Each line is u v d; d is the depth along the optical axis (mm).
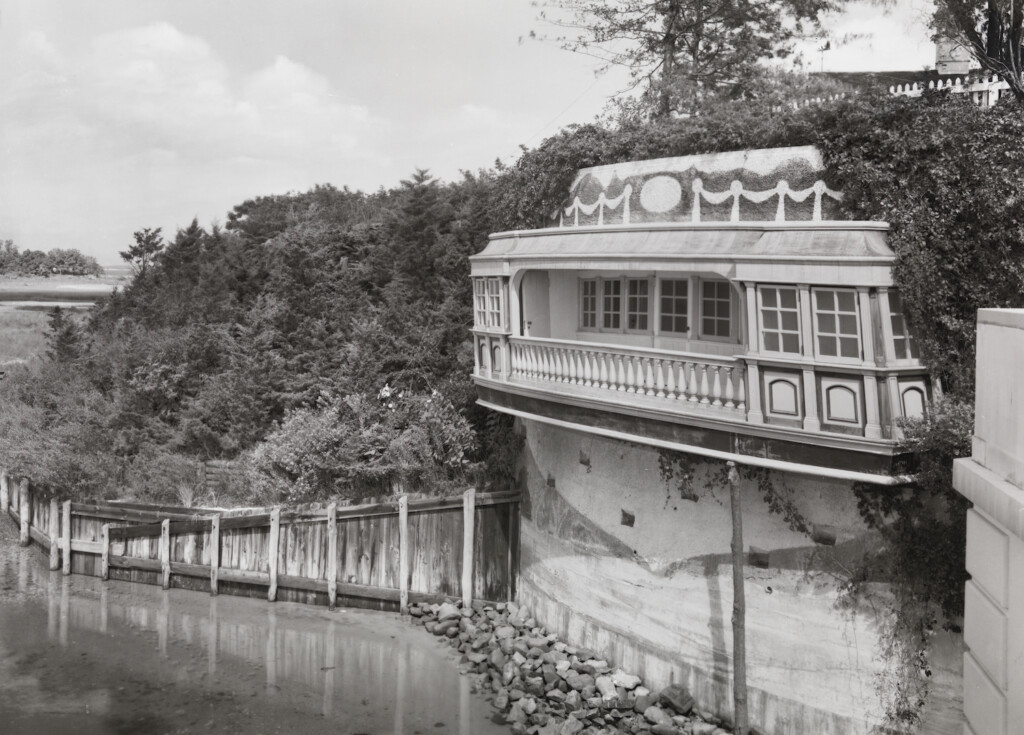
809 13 27125
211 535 27344
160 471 30938
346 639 23172
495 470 24656
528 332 21406
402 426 27375
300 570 26219
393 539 24938
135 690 20375
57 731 18391
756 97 19281
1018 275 13789
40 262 84438
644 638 18469
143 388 34531
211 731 18359
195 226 51156
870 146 14695
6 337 56625
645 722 17188
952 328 13875
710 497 16922
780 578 15742
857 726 14797
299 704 19453
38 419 37156
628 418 16984
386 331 32125
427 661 21656
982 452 8406
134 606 26234
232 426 31703
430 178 36531
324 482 26953
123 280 59062
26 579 29094
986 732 7973
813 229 14289
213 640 23344
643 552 18438
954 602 13750
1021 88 18578
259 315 35500
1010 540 7426
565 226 20344
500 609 23547
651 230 16969
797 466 14234
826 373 13781
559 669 19547
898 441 13219
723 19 27766
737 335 17391
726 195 16656
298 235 39000
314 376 32281
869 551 14625
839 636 15000
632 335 19688
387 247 36156
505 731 17953
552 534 21641
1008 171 13758
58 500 30828
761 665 16047
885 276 13430
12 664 21938
